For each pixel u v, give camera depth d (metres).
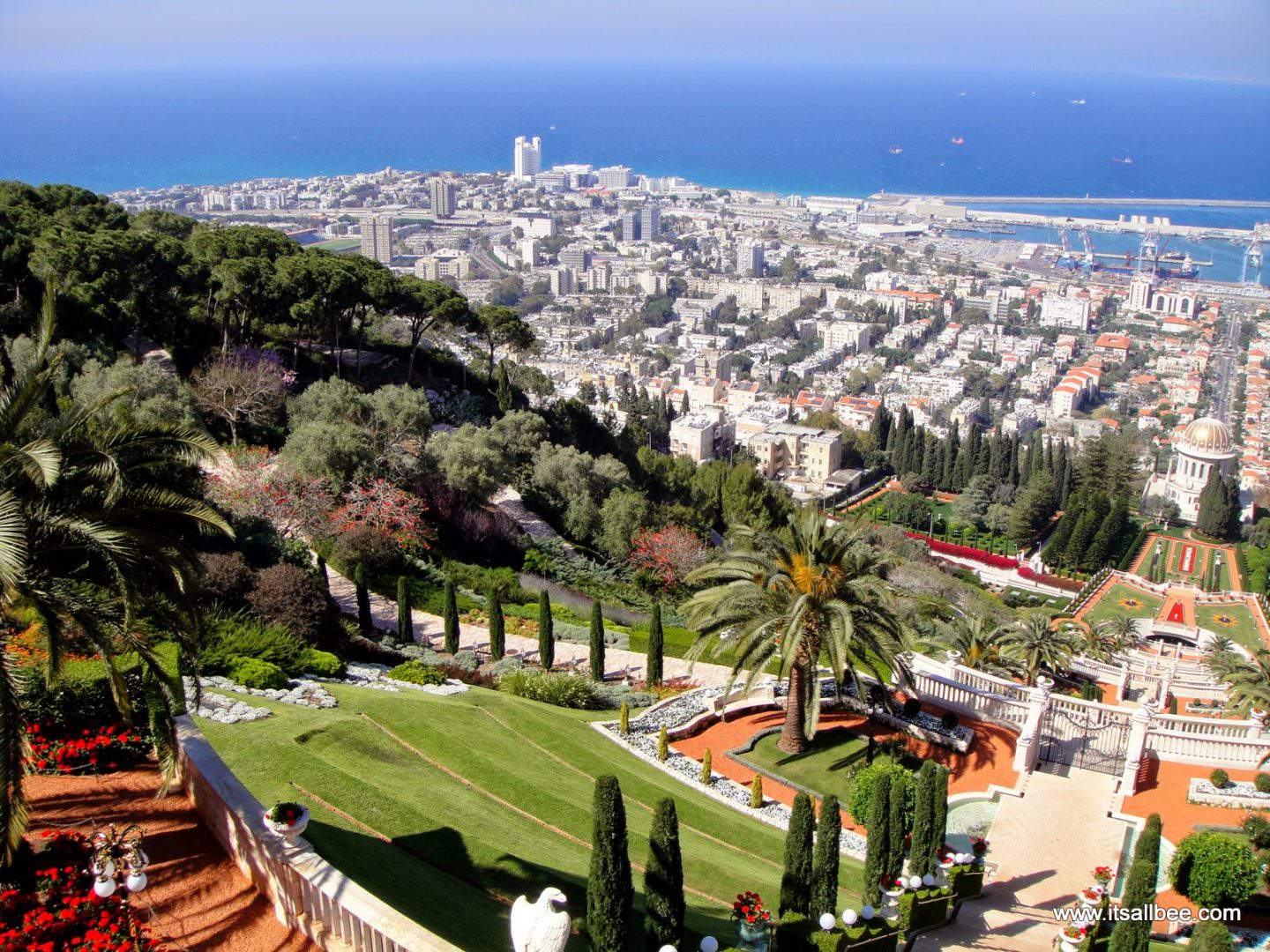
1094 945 21.00
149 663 17.00
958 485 137.50
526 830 23.36
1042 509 118.12
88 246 61.25
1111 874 23.50
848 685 35.59
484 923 18.14
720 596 32.28
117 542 15.96
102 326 61.31
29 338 52.78
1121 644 64.81
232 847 17.64
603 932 17.30
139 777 20.38
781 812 28.58
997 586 104.12
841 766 31.41
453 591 40.88
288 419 60.81
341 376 74.00
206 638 29.27
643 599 54.00
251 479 47.28
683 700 36.03
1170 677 53.53
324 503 47.91
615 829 17.11
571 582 54.59
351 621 41.16
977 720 33.69
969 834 27.16
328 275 67.88
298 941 15.80
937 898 22.47
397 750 26.11
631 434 106.56
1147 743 31.72
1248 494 159.12
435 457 57.50
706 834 26.19
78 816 18.69
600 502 66.25
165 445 17.38
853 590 31.06
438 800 23.48
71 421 16.53
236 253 72.75
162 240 66.69
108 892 15.16
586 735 32.16
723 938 19.70
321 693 28.89
